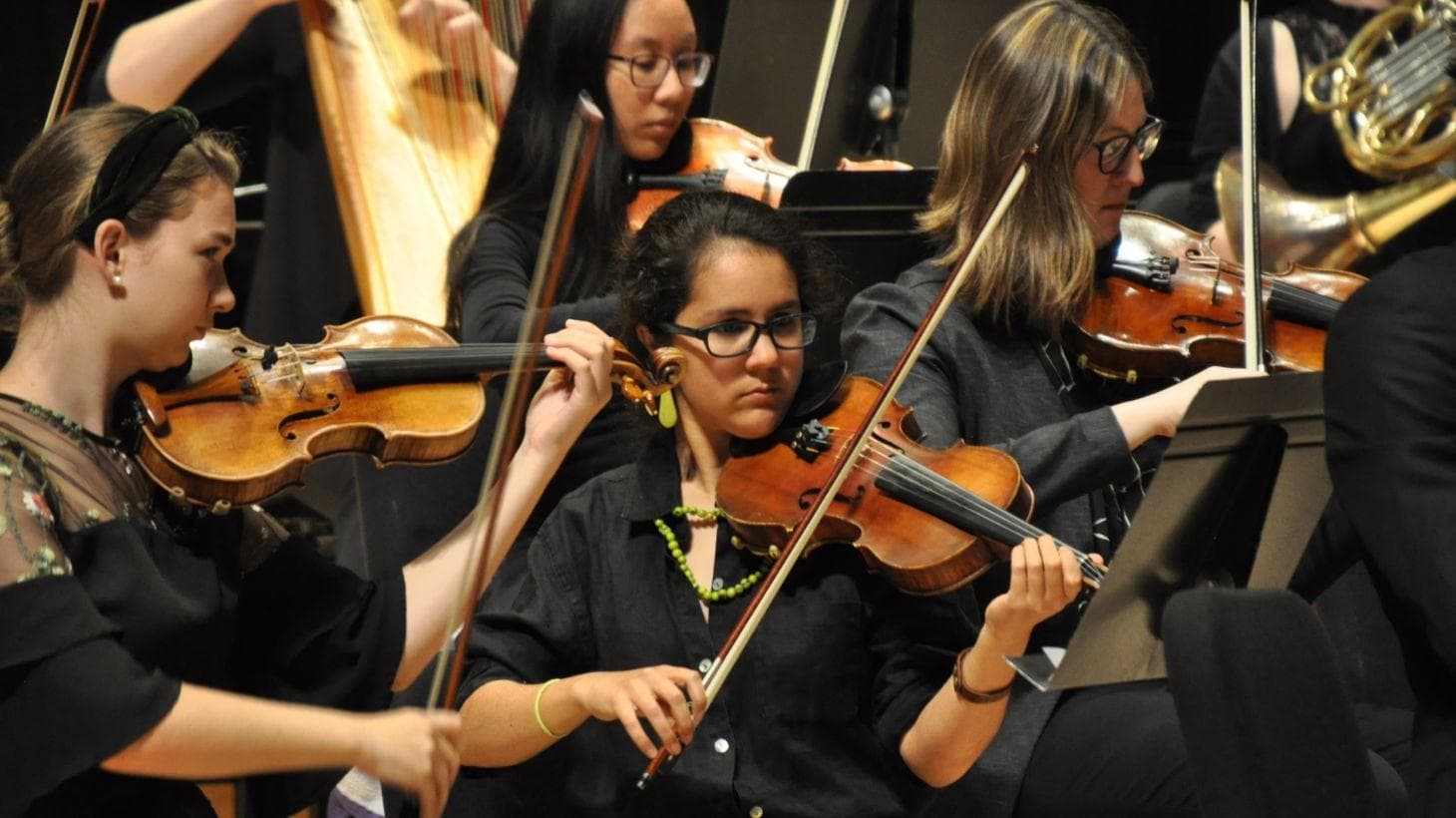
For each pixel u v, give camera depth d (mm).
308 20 12305
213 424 7957
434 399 8586
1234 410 6582
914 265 10125
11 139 14422
